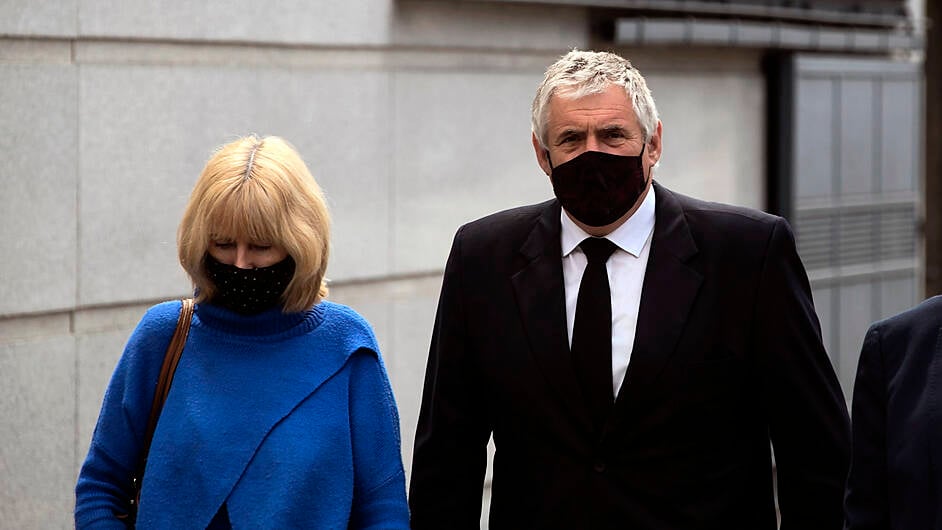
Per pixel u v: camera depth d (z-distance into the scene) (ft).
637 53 32.14
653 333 15.61
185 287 23.65
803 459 15.89
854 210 39.73
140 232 22.82
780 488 16.29
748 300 15.79
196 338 14.55
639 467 15.64
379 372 14.98
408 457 28.04
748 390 15.94
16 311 20.99
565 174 15.53
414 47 27.32
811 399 15.78
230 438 14.06
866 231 40.37
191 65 23.49
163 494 13.99
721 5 33.65
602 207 15.52
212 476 13.94
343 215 26.12
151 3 22.75
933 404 13.38
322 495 14.19
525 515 16.19
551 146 15.75
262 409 14.21
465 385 16.75
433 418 16.83
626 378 15.57
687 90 33.83
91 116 21.95
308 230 14.20
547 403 15.96
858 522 13.87
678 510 15.55
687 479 15.58
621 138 15.46
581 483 15.76
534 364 16.01
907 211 42.24
